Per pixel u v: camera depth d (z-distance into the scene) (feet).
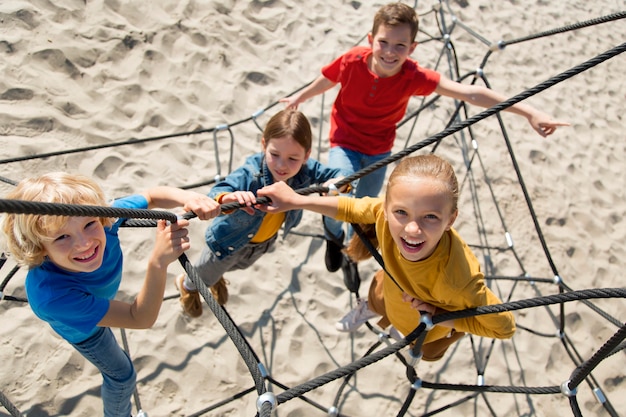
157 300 4.89
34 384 8.00
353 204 5.81
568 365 11.09
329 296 10.40
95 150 10.66
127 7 12.80
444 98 15.11
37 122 10.54
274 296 10.06
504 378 10.41
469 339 10.66
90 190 4.59
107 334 5.80
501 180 14.08
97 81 11.62
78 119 10.98
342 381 9.46
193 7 13.66
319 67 14.29
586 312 12.00
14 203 2.75
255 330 9.57
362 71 8.45
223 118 12.35
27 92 10.78
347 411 9.15
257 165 6.66
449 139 14.32
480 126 15.02
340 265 8.65
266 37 14.21
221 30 13.66
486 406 9.89
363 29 15.70
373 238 6.35
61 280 4.73
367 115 8.77
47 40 11.51
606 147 16.56
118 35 12.30
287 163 6.38
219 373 8.93
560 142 15.94
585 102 17.71
